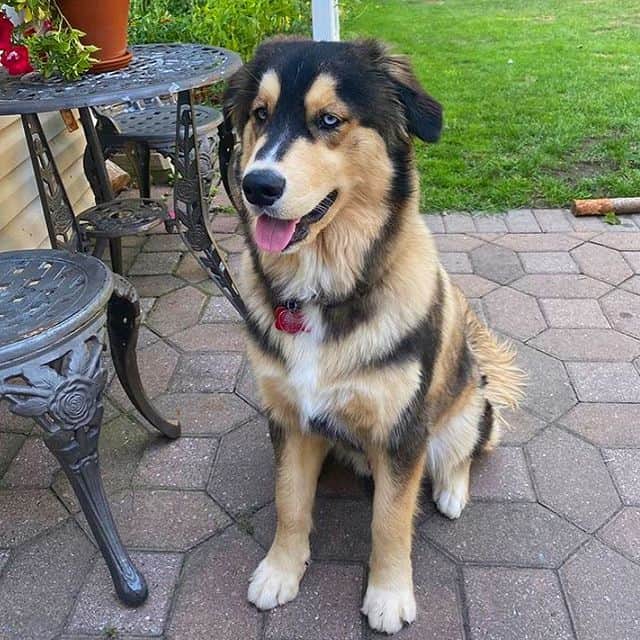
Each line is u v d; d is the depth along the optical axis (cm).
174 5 268
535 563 86
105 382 77
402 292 78
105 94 100
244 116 82
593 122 236
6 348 68
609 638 77
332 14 210
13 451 106
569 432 106
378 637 78
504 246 163
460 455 92
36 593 84
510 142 222
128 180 202
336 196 75
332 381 77
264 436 108
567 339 128
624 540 88
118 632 80
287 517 82
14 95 102
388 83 77
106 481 100
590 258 156
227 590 84
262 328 81
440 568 86
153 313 142
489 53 342
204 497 97
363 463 93
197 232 129
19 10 107
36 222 159
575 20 418
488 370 107
